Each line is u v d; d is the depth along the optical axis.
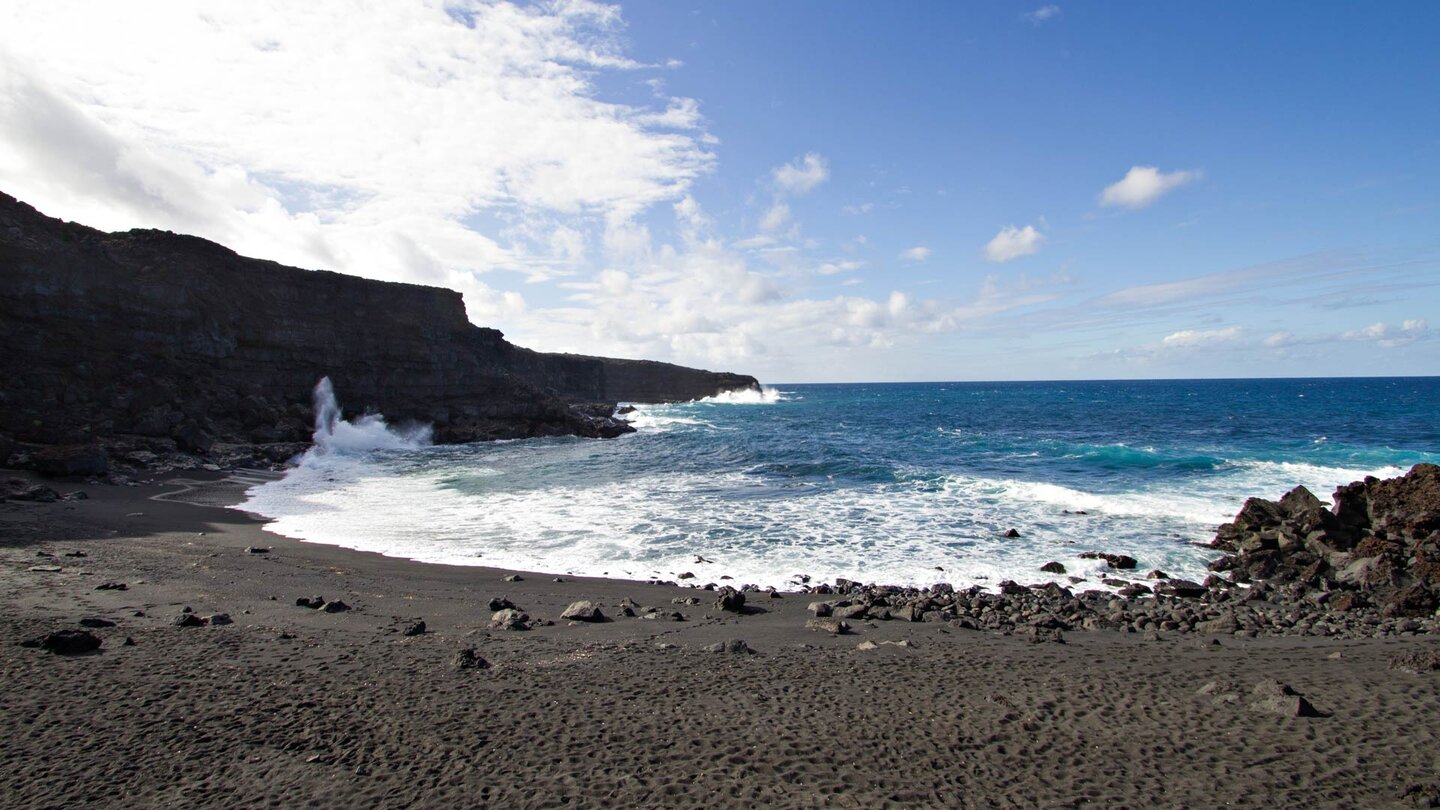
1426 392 124.19
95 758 6.72
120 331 40.50
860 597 15.47
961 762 7.11
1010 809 6.23
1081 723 8.03
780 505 26.14
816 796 6.40
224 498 27.17
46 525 19.44
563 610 13.87
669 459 40.88
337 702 8.26
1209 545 20.56
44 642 9.41
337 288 57.53
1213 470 33.00
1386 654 10.85
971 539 21.17
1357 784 6.54
